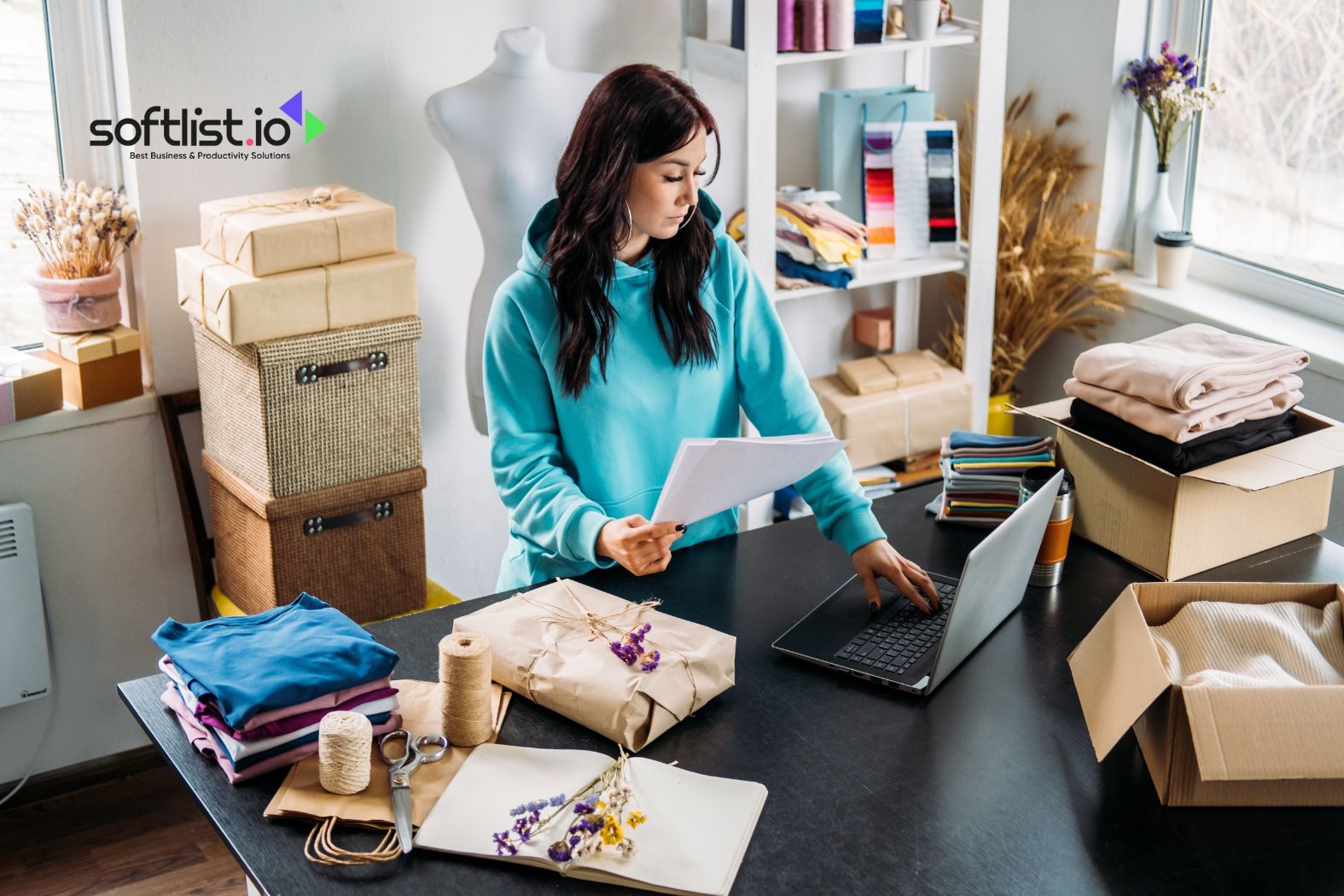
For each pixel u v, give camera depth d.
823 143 3.40
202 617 2.85
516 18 2.98
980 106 3.22
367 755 1.42
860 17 3.11
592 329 1.89
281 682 1.46
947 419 3.48
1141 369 1.96
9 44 2.60
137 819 2.79
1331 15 3.00
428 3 2.86
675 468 1.57
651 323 1.98
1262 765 1.35
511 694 1.64
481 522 3.30
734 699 1.64
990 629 1.78
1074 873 1.33
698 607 1.87
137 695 1.65
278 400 2.44
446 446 3.19
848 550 1.92
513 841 1.34
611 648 1.59
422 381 3.11
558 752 1.50
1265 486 1.83
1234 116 3.30
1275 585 1.67
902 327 3.75
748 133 2.99
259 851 1.35
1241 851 1.36
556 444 2.00
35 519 2.69
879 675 1.66
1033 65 3.60
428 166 2.97
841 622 1.80
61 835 2.72
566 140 2.81
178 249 2.59
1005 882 1.31
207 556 2.83
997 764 1.51
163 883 2.58
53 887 2.56
